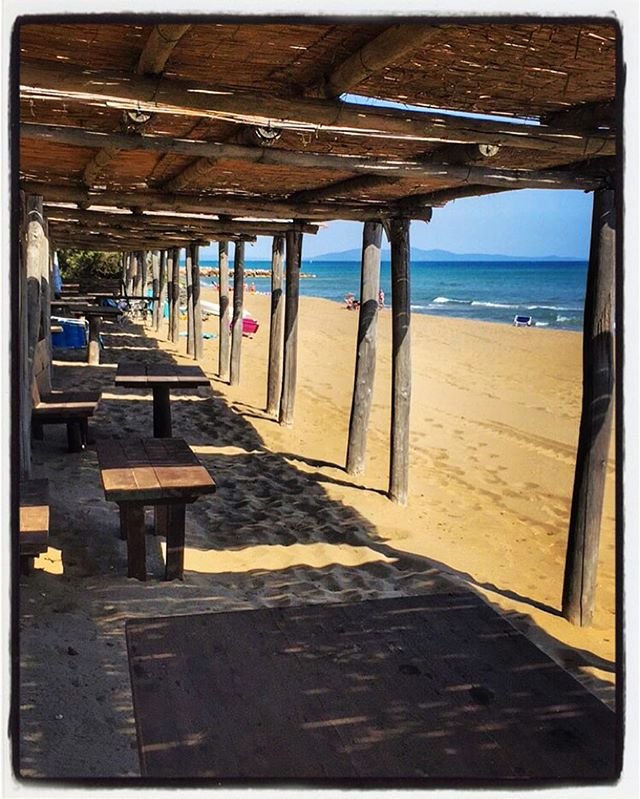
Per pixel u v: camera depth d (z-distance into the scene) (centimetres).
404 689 294
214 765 239
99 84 271
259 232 915
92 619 354
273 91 303
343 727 266
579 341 2141
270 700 282
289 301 884
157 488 390
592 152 344
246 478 657
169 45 241
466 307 3922
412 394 1219
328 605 371
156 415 713
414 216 613
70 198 648
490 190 506
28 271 634
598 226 409
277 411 983
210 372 1309
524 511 648
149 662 306
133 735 269
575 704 288
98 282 2631
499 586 473
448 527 586
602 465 420
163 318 2102
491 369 1563
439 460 812
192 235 1161
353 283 7025
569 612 427
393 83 299
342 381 1295
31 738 257
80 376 1096
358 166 383
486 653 327
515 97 316
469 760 251
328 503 601
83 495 539
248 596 405
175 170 554
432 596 388
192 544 481
